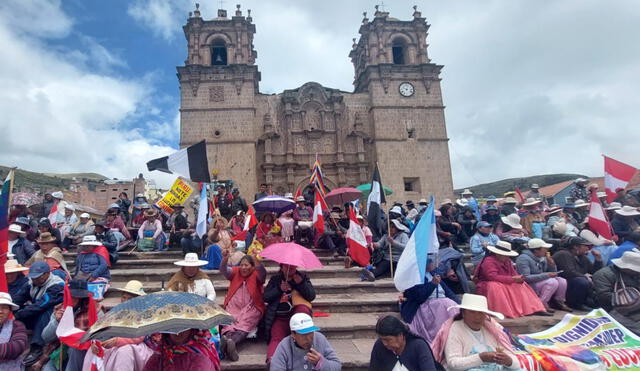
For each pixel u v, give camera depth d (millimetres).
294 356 4430
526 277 7691
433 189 30281
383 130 31047
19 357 5141
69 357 5172
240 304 6250
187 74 30078
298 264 5402
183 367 3656
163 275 9172
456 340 4691
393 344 4125
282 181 30953
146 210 13469
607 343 5605
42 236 7680
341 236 11273
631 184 22203
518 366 4348
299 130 31859
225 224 10125
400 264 5828
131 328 3137
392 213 10047
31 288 6262
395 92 31812
